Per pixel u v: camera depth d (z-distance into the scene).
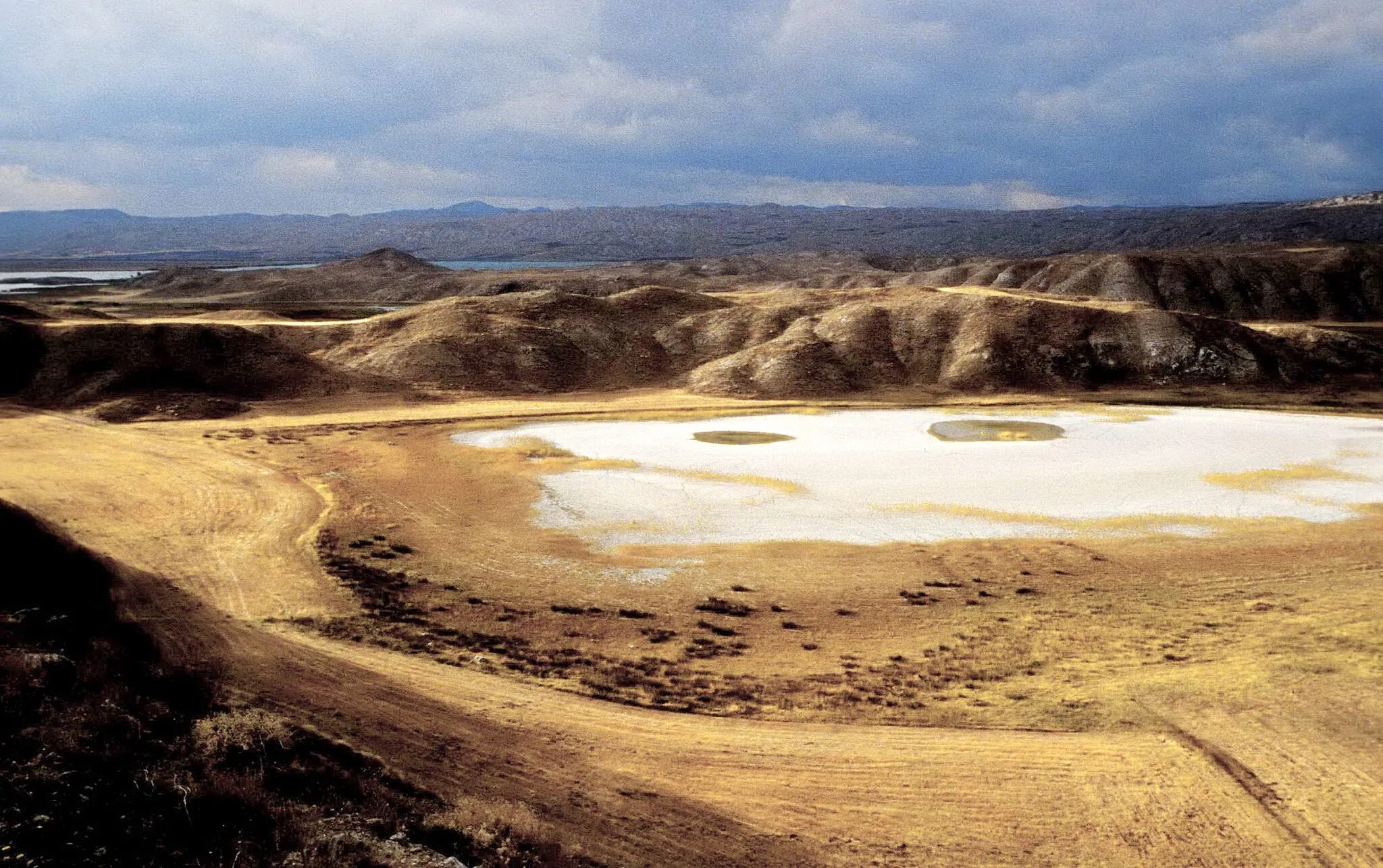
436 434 56.75
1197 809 17.33
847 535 37.09
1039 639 26.47
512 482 44.94
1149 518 39.66
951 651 25.47
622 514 39.66
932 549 35.34
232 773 15.23
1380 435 58.00
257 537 34.69
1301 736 20.11
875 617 28.31
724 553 34.62
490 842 14.83
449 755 18.38
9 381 61.84
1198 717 21.03
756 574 32.25
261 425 57.88
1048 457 51.38
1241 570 32.97
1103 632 26.98
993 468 48.56
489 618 27.48
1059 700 22.02
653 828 16.19
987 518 39.53
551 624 27.27
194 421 58.19
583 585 30.94
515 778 17.69
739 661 24.70
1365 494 43.53
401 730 19.28
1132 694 22.31
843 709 21.53
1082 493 43.72
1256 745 19.72
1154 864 15.69
